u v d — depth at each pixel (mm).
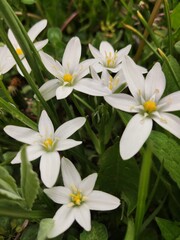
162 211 142
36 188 110
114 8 219
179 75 149
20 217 120
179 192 138
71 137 146
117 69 147
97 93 130
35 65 137
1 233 141
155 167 130
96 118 146
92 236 124
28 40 138
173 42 179
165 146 125
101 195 117
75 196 116
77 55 143
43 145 121
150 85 126
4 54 151
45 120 127
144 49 194
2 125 155
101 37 206
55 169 115
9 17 123
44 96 139
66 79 135
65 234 138
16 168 155
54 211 133
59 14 218
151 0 214
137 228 115
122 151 110
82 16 220
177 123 118
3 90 149
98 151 151
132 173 130
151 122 117
